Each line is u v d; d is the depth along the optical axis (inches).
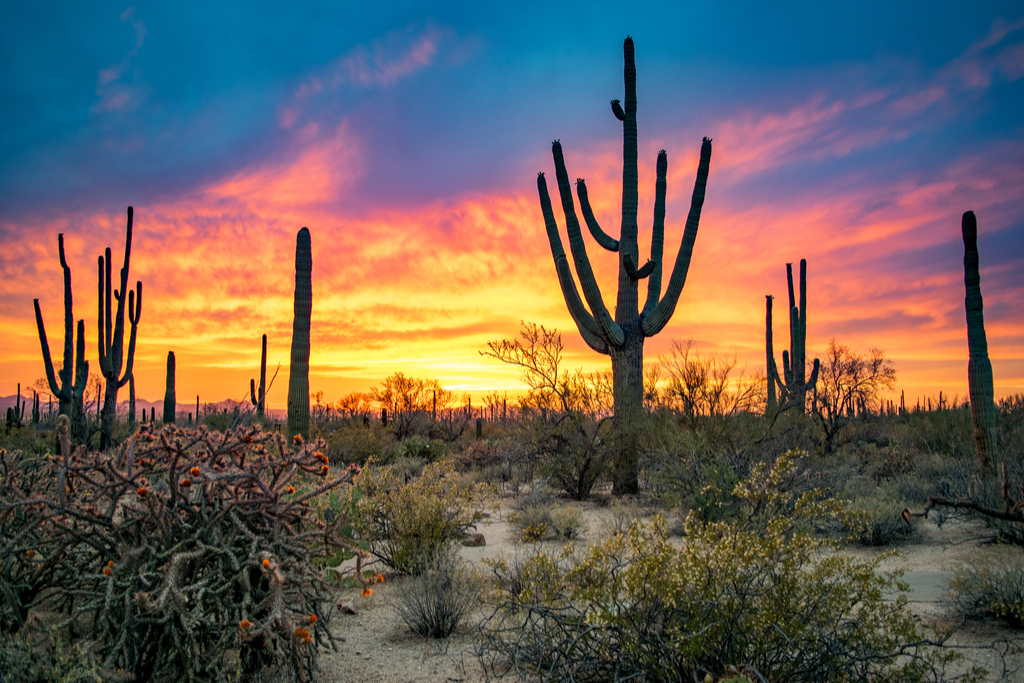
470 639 193.2
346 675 167.6
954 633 196.9
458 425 1254.9
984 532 327.9
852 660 139.1
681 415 534.0
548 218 585.0
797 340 900.6
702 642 139.6
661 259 573.3
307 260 541.0
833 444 691.4
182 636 134.3
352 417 1499.8
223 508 137.6
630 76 595.2
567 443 530.3
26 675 126.3
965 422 710.5
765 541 153.9
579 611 160.2
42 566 155.0
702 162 557.6
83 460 145.9
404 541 267.1
